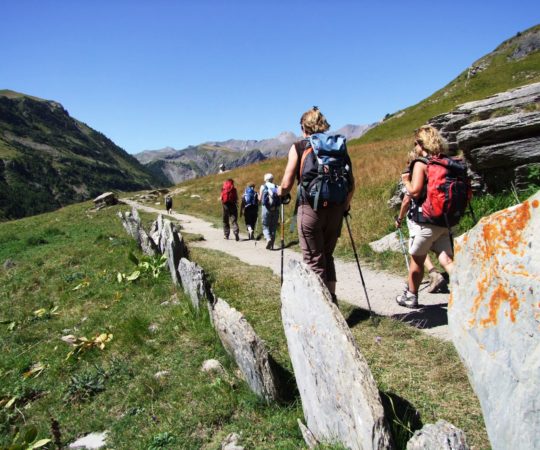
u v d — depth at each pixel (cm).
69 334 751
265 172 3556
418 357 444
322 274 485
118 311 777
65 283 1076
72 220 2642
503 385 189
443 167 480
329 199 466
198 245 1402
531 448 173
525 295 180
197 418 405
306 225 480
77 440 444
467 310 214
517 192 898
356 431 281
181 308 663
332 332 311
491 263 200
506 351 188
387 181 1602
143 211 2762
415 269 561
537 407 171
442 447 235
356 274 838
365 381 279
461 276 222
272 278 827
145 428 423
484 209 896
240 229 1800
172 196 3662
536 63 7362
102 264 1160
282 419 381
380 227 1103
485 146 927
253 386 417
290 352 384
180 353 541
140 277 936
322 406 330
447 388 382
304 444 344
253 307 658
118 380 529
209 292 633
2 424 513
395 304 618
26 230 2508
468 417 341
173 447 380
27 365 670
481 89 7112
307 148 479
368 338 504
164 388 479
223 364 488
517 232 191
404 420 340
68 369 604
